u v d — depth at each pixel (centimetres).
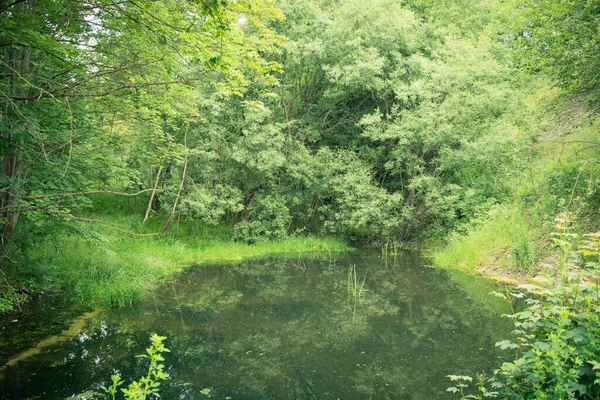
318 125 1725
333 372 519
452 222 1442
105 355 550
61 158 704
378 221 1498
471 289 933
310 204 1638
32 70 649
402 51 1658
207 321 714
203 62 538
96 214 1461
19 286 757
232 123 1454
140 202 1681
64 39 669
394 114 1516
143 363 530
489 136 1308
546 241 934
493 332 654
